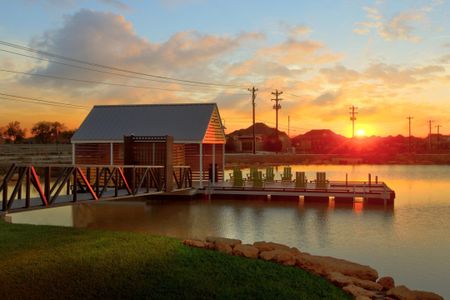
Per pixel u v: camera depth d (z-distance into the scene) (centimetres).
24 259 897
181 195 2569
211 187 2653
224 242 1106
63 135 10169
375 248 1403
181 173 2369
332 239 1533
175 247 1029
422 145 14325
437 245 1450
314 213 2119
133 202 2516
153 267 877
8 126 9650
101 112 3080
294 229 1711
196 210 2220
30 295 735
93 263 884
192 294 768
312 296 796
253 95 7062
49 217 1991
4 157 5006
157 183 2047
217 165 3014
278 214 2084
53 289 760
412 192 3052
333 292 827
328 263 993
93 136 2823
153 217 1989
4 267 846
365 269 970
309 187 2667
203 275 852
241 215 2052
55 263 876
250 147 10662
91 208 2286
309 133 15138
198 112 2930
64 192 2634
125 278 816
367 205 2389
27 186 1182
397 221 1897
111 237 1126
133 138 2247
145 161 2231
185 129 2794
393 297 848
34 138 10038
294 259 973
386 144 14412
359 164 8200
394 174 5091
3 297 722
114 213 2120
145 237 1138
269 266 932
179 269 873
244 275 866
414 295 842
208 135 2864
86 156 2859
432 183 3809
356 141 11906
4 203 1115
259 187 2639
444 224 1825
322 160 8656
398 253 1341
